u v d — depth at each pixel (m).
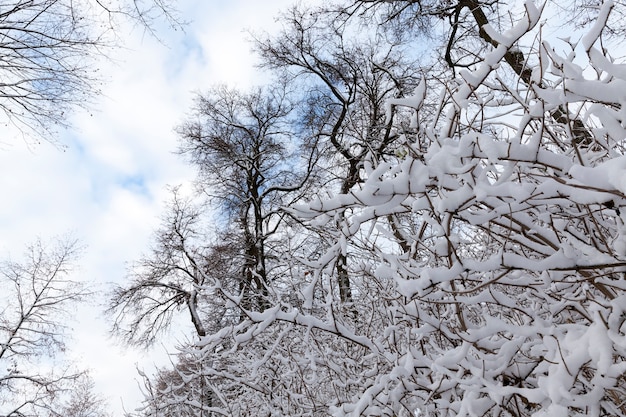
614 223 2.37
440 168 1.75
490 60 1.77
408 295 1.90
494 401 2.13
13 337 16.27
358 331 4.17
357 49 13.55
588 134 2.47
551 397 1.62
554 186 1.61
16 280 17.00
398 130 2.34
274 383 4.64
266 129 18.19
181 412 5.15
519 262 1.76
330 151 13.51
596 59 1.51
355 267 3.18
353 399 3.30
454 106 1.92
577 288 2.43
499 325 2.05
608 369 1.52
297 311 3.04
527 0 1.65
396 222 3.10
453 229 3.03
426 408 2.71
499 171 2.34
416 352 2.62
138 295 16.66
